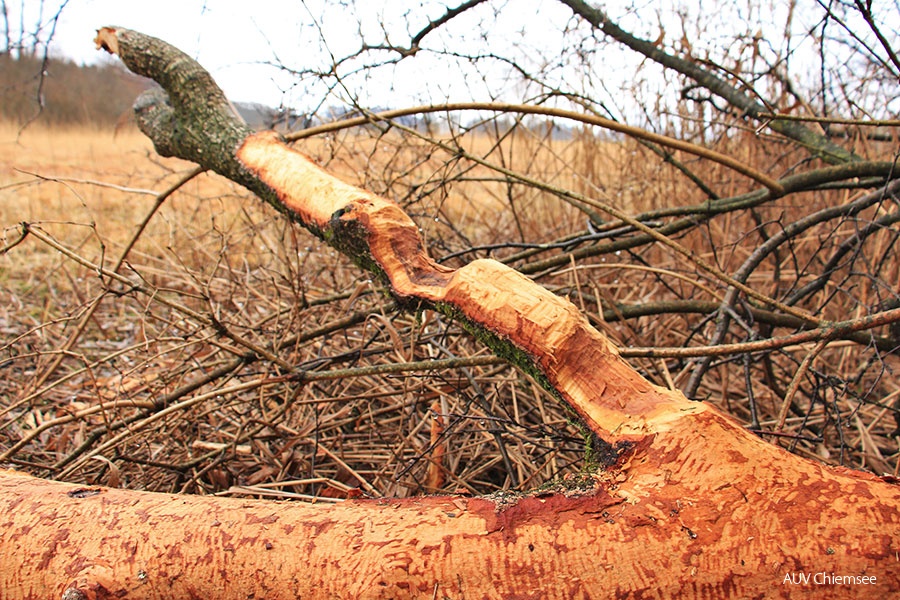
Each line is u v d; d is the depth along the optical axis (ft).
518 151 12.42
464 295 3.92
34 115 8.48
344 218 4.58
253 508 3.19
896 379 8.50
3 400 7.89
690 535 2.79
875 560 2.67
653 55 8.45
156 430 6.10
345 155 10.30
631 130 6.42
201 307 9.46
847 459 6.12
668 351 5.07
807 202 10.49
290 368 5.80
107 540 3.07
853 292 8.84
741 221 11.16
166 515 3.16
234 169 6.14
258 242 12.16
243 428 6.03
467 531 2.92
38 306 11.39
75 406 7.62
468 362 5.51
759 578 2.70
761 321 7.04
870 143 9.87
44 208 17.33
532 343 3.56
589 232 8.00
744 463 2.95
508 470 5.47
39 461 6.59
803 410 7.47
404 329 7.85
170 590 2.95
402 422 6.40
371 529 3.00
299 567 2.90
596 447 3.30
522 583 2.79
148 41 6.40
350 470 5.78
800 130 8.00
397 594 2.81
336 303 8.57
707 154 6.50
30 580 3.03
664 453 3.04
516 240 11.53
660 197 11.40
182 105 6.39
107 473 5.85
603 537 2.83
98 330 10.40
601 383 3.47
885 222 6.92
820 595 2.67
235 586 2.92
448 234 10.81
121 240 14.65
